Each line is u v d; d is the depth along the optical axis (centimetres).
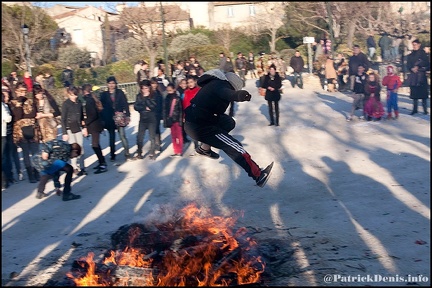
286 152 1136
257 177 604
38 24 2091
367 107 1395
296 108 1638
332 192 848
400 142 1153
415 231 660
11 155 1067
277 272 567
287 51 2289
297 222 723
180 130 1164
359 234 663
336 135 1266
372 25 1758
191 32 2481
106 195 927
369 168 968
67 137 1071
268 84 1391
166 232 642
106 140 1456
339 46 1923
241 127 1421
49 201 916
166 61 1944
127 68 2159
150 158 1167
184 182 970
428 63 1390
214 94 584
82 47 2494
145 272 558
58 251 677
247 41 2491
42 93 1059
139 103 1162
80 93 1204
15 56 2061
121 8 2280
